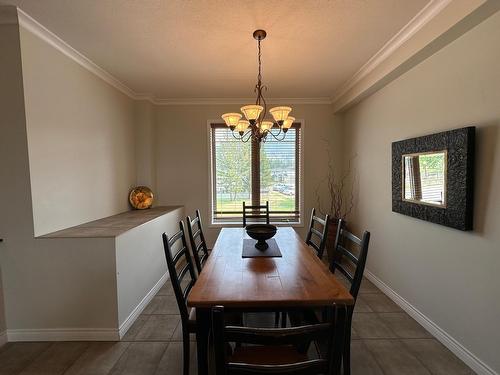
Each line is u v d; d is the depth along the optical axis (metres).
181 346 2.05
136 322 2.38
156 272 2.98
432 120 2.12
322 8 1.84
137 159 3.84
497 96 1.58
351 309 1.56
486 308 1.67
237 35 2.19
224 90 3.63
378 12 1.88
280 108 2.06
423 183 2.18
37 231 2.07
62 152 2.33
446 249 2.00
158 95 3.85
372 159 3.14
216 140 4.14
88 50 2.43
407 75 2.44
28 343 2.08
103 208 2.98
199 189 4.12
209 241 4.14
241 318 1.94
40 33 2.06
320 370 0.90
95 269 2.10
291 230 2.80
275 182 4.19
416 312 2.35
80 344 2.07
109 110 3.12
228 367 0.86
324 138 4.11
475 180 1.73
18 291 2.09
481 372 1.71
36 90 2.06
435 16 1.84
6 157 1.99
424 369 1.79
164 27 2.06
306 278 1.58
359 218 3.53
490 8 1.52
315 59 2.66
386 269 2.86
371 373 1.75
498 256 1.59
